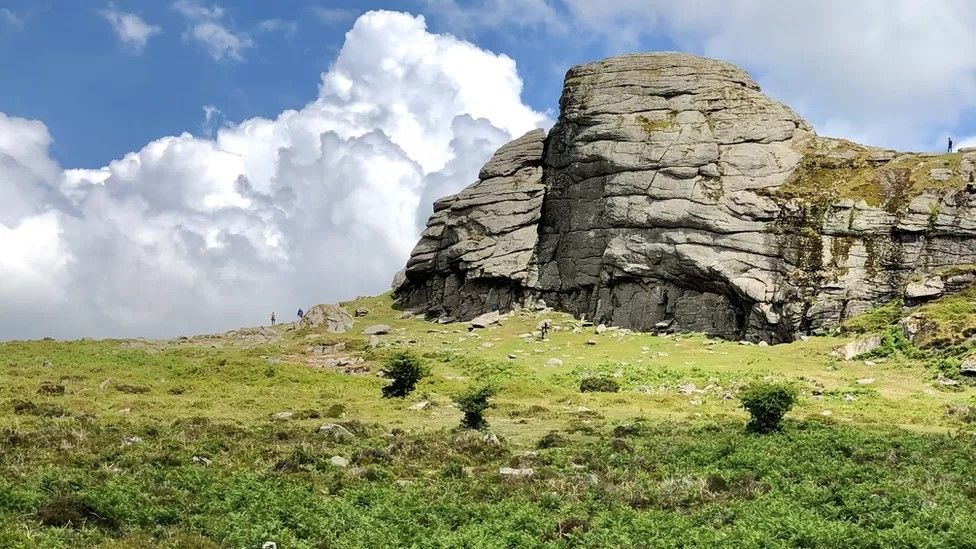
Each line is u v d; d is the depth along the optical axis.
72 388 47.12
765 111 87.56
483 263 92.75
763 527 21.67
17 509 21.14
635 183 85.31
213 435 33.69
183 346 82.38
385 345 78.25
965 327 61.72
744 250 78.50
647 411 46.09
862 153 84.38
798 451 32.28
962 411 44.84
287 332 90.44
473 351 74.56
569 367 65.88
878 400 50.16
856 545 20.19
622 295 84.06
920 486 26.52
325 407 44.97
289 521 22.25
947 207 73.69
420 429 38.91
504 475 28.33
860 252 75.00
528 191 95.06
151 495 23.59
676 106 89.06
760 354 67.88
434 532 22.17
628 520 23.06
